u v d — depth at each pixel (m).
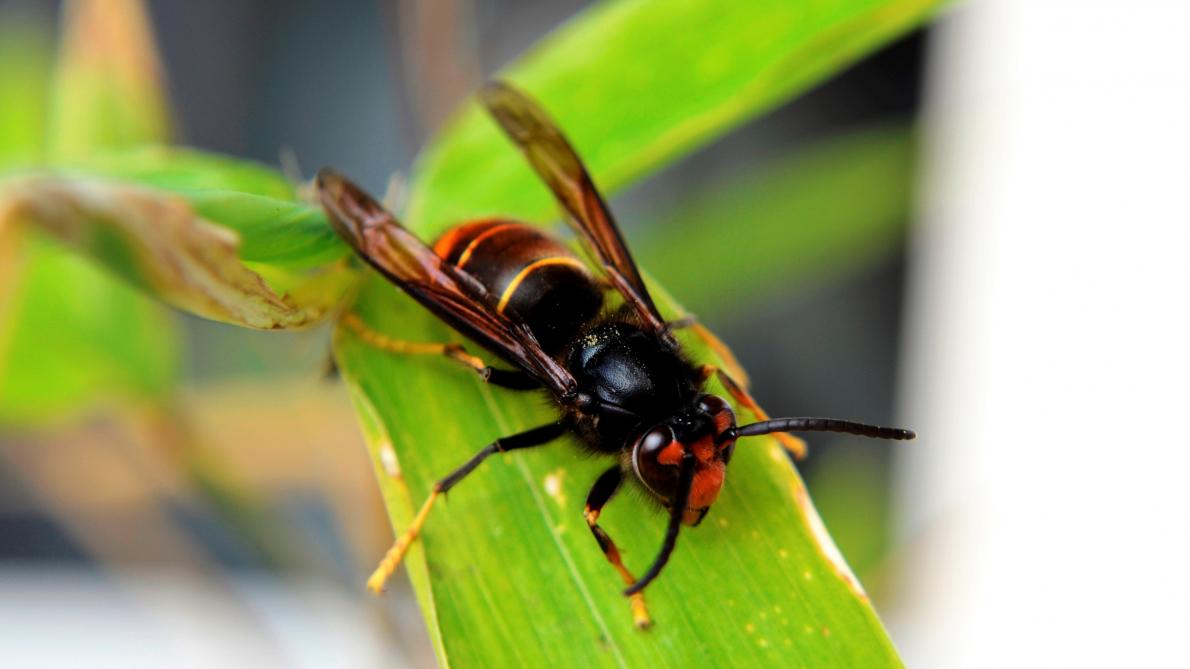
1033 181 0.24
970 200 0.24
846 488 0.23
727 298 0.22
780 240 0.22
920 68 0.26
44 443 0.22
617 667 0.17
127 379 0.20
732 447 0.18
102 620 0.28
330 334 0.18
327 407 0.21
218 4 0.29
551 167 0.19
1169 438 0.24
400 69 0.22
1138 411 0.24
